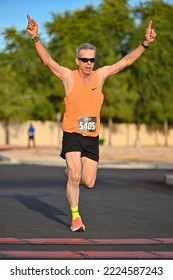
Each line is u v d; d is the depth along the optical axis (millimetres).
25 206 20078
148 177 34656
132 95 89438
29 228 15273
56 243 13039
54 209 19312
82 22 86938
